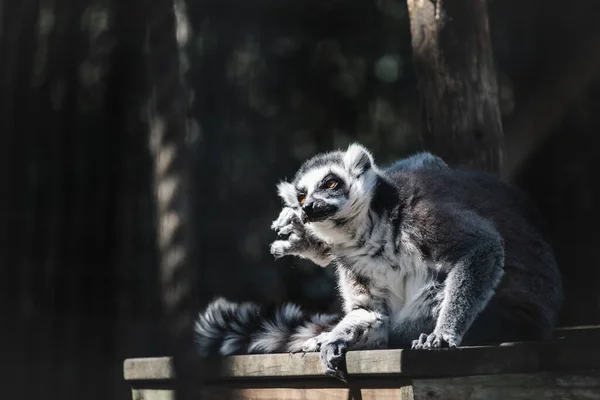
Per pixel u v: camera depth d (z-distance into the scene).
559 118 14.55
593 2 14.23
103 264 15.54
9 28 14.77
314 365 6.84
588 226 14.21
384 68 17.11
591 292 14.04
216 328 8.43
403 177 7.81
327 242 7.88
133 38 16.20
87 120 15.95
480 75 9.75
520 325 7.51
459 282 6.88
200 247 17.20
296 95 17.77
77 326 15.04
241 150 17.61
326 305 17.41
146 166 16.16
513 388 6.19
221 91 17.48
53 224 15.02
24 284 14.60
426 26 9.83
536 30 14.70
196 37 17.08
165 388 8.19
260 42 17.44
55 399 14.66
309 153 17.97
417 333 7.50
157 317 15.56
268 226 17.75
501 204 8.09
